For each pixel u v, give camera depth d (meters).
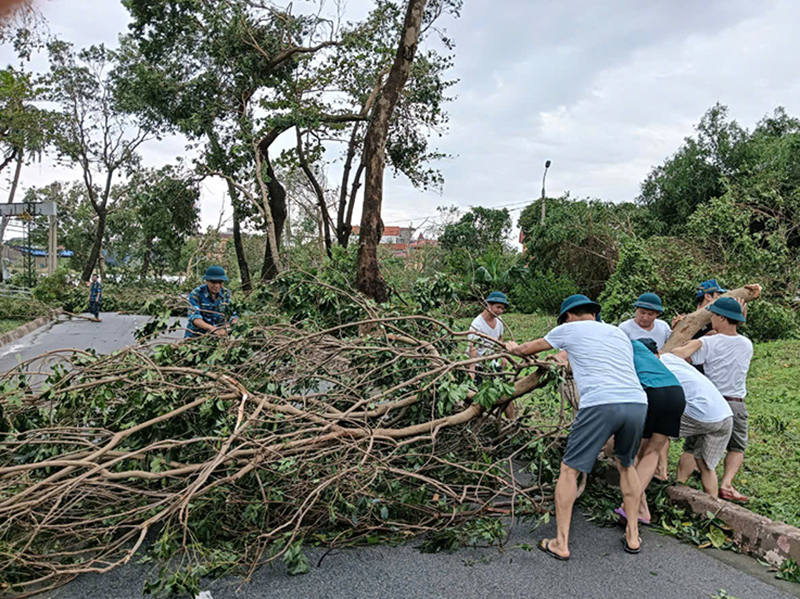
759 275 13.62
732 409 4.92
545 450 4.73
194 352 5.48
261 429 4.34
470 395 4.99
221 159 21.91
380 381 5.32
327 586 3.46
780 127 29.45
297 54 20.84
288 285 6.72
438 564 3.77
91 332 17.52
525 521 4.45
